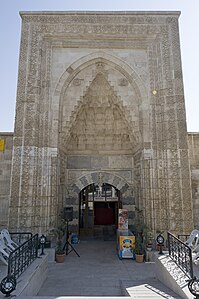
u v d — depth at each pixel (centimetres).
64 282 642
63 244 1002
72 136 1184
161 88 967
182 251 561
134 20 1009
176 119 923
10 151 1038
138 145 1012
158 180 913
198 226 971
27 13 997
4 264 628
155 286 554
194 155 1030
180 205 869
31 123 916
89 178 1193
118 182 1190
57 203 951
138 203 1066
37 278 568
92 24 1004
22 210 852
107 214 1544
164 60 981
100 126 1168
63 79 988
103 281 651
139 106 988
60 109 977
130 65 1005
